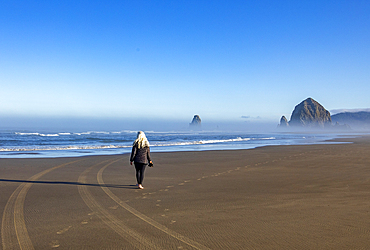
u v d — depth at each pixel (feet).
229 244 12.60
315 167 40.57
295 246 12.33
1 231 14.32
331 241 12.91
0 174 34.04
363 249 11.98
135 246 12.39
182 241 12.97
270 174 34.60
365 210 18.28
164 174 34.81
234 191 24.73
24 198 21.71
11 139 125.90
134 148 25.91
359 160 48.62
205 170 38.24
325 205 19.63
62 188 25.86
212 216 17.04
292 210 18.34
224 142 117.91
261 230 14.44
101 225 15.29
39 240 13.08
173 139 147.74
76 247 12.27
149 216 17.03
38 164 43.75
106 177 32.55
